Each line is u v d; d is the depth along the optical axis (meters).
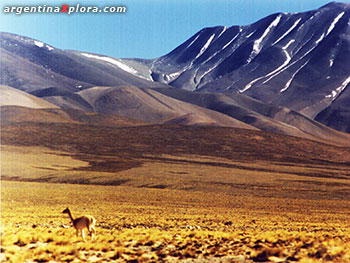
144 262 15.71
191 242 20.48
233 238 22.38
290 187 95.12
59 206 53.75
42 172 100.81
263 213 54.34
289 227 36.75
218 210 55.78
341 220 49.34
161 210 52.47
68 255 16.23
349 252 17.00
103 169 110.94
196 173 110.38
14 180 91.62
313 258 15.94
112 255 16.55
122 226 32.34
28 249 17.17
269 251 16.47
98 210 49.78
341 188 96.88
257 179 105.00
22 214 41.97
